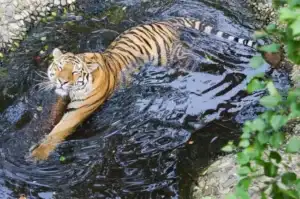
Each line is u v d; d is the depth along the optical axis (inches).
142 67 279.9
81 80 250.4
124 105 262.2
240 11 330.0
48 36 307.9
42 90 267.7
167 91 269.1
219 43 297.3
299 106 85.0
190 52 289.7
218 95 267.3
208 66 283.6
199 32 300.8
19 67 284.2
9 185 221.3
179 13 331.3
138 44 285.3
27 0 317.1
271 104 87.9
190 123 252.5
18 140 241.4
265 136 92.6
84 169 228.5
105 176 225.6
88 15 326.0
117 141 243.6
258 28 316.5
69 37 308.0
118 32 314.2
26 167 228.8
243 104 261.9
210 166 220.5
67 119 249.1
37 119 251.9
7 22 304.3
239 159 98.7
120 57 278.8
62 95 256.4
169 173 226.4
